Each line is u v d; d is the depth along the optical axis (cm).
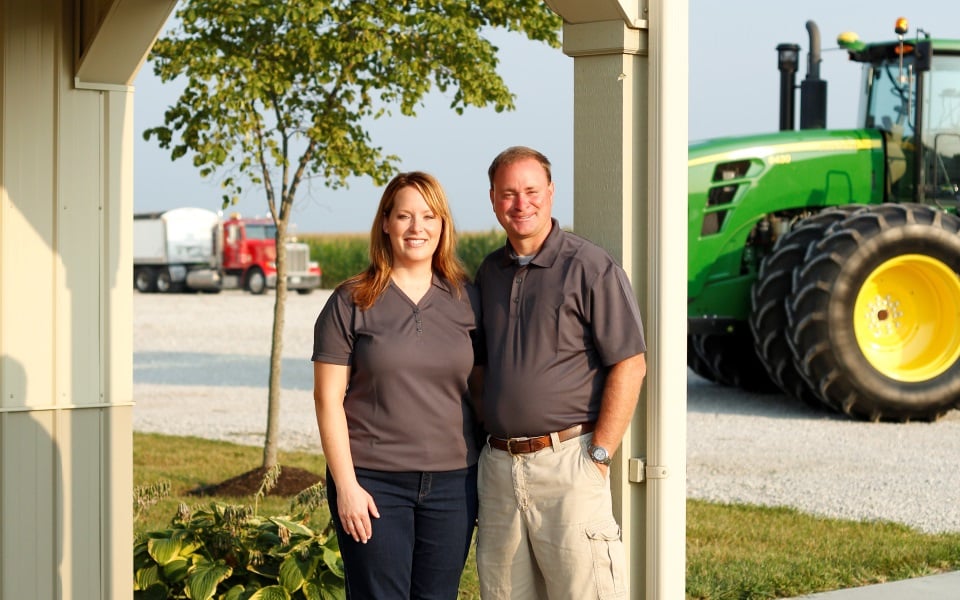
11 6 380
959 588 469
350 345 303
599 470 295
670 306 311
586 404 298
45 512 392
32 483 390
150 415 985
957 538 553
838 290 884
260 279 2675
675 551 315
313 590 385
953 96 985
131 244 405
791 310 899
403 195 302
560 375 295
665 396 311
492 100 674
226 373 1304
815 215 947
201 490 666
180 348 1579
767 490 671
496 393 299
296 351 1544
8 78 381
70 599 397
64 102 391
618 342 292
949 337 910
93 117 396
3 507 385
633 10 306
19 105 384
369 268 308
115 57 387
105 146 398
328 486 309
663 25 308
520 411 296
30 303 388
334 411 301
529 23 668
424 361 301
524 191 295
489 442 307
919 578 484
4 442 385
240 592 388
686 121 313
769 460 761
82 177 395
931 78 984
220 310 2211
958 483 693
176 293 2727
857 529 568
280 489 661
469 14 669
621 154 310
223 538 404
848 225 894
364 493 299
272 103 669
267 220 2711
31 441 390
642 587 317
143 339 1700
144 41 382
